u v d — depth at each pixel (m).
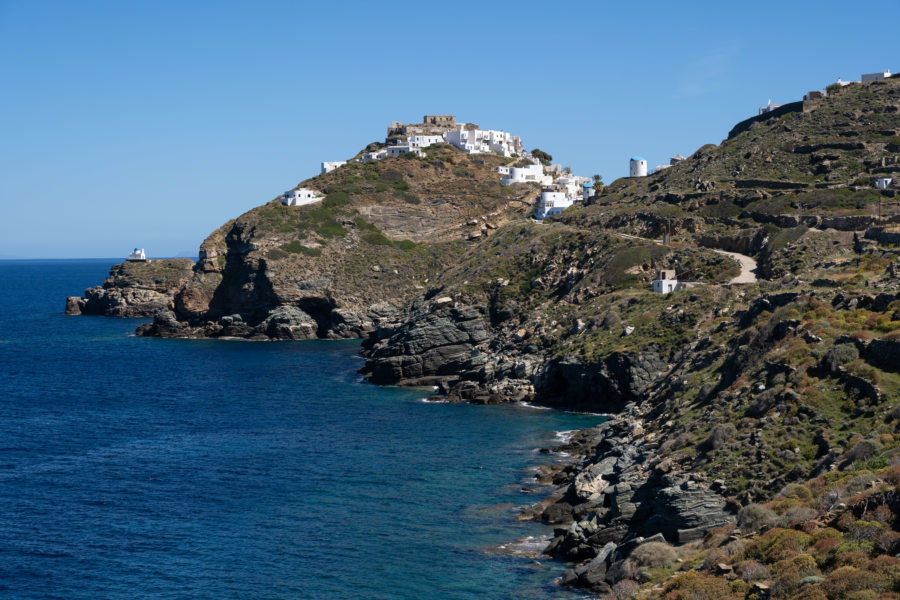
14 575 76.62
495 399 149.62
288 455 115.06
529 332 167.38
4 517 91.56
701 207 191.00
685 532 68.88
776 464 72.44
